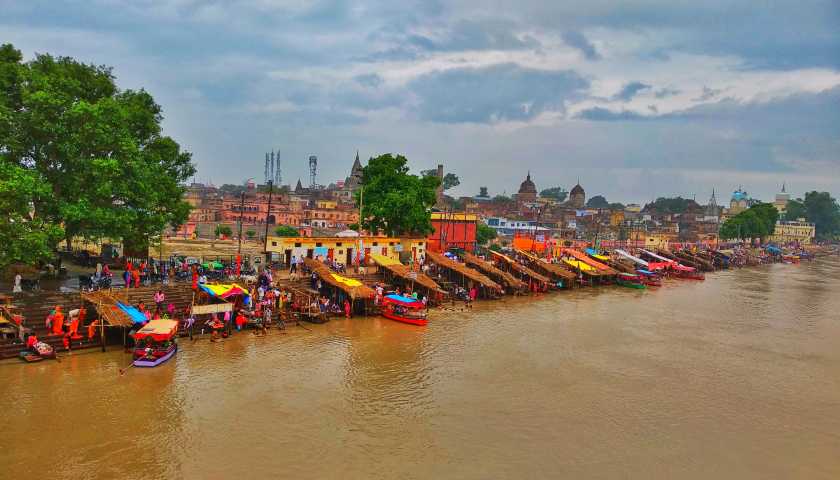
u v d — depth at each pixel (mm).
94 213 37781
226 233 100875
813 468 24922
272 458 22844
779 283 90625
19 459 21500
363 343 39125
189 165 51719
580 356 39750
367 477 21859
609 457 24797
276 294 43688
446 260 62969
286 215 133500
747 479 23656
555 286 70250
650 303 64250
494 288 60500
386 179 68500
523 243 90812
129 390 28172
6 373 29062
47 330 32719
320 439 24672
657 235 145000
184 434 24281
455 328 45469
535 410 29484
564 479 22625
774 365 40125
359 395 29812
